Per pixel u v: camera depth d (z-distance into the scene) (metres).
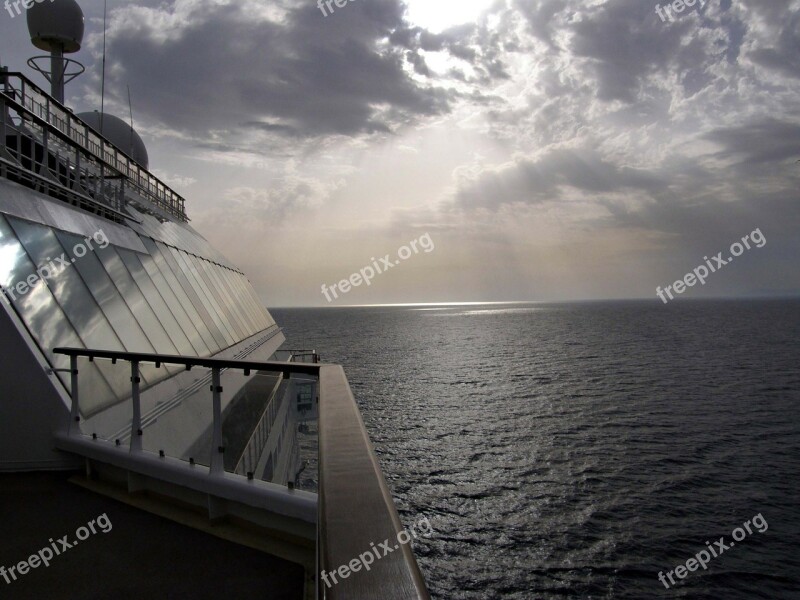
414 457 46.28
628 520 33.28
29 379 6.75
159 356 5.54
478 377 90.19
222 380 5.08
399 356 122.88
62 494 5.91
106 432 6.43
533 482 40.00
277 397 4.76
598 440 51.00
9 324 7.01
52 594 3.83
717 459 45.06
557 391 76.56
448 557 29.05
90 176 15.59
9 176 10.87
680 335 171.88
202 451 5.17
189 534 4.85
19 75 10.56
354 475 1.85
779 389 76.94
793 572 27.28
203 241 31.58
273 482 4.68
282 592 3.83
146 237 17.95
